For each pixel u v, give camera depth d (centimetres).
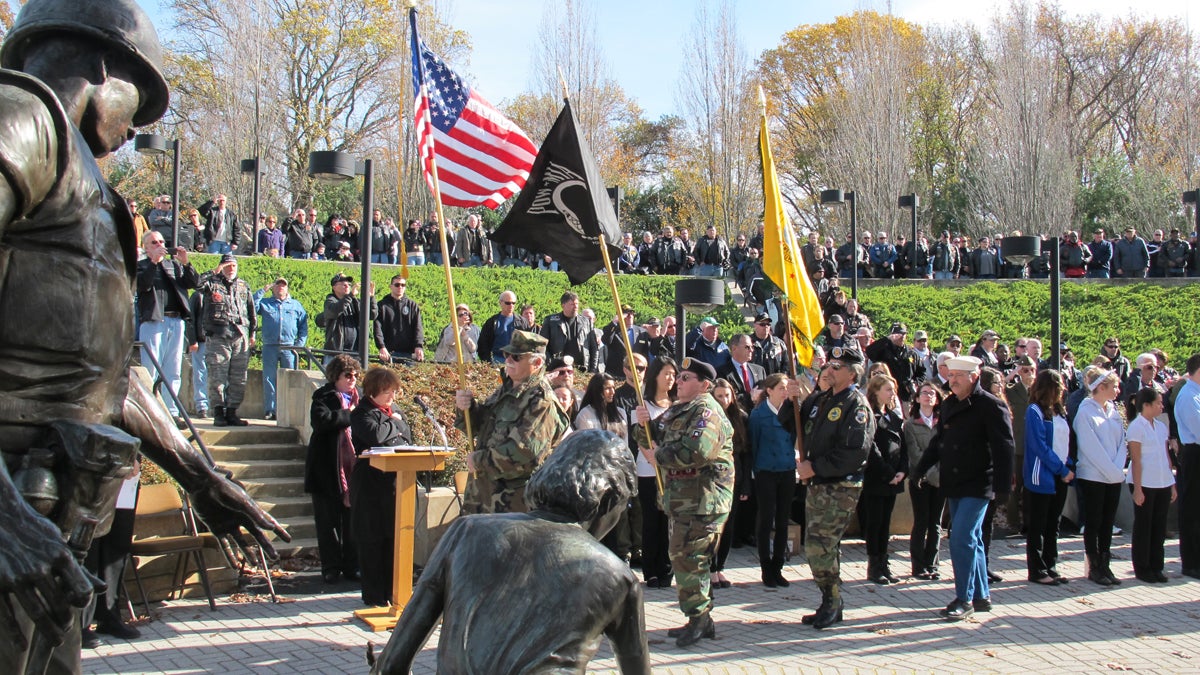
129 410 303
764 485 977
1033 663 740
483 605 258
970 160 5225
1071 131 5300
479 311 2480
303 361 1498
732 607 890
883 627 831
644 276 2878
